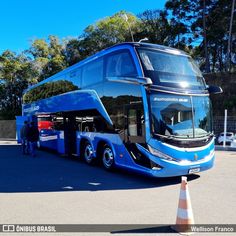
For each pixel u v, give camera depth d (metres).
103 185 8.99
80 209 6.62
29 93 22.09
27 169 11.95
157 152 8.70
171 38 40.25
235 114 31.48
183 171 8.90
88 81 12.54
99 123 11.63
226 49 39.88
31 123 17.08
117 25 44.72
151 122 8.80
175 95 9.19
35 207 6.82
